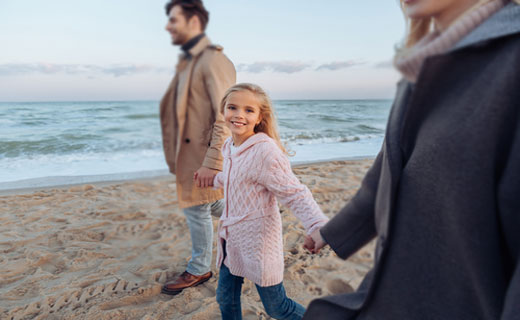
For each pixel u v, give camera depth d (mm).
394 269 774
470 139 616
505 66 582
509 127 588
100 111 21469
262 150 1485
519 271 583
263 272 1518
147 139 12414
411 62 674
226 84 1877
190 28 1816
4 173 6949
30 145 10898
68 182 5930
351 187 5102
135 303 2430
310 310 947
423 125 705
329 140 11305
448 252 687
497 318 650
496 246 640
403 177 751
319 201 4508
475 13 615
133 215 4207
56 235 3611
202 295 2432
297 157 8047
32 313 2322
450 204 656
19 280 2736
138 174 6625
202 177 1846
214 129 1868
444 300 711
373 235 971
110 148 10531
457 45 623
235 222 1565
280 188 1449
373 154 8508
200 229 2412
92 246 3357
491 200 621
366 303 832
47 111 21781
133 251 3248
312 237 1245
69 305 2402
